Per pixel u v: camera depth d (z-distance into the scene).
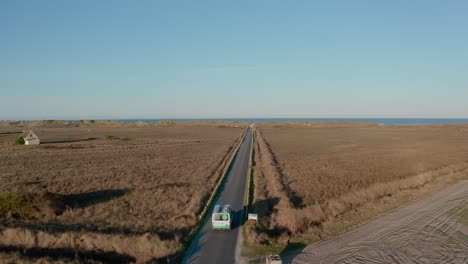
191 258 20.23
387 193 37.19
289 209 27.62
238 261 19.78
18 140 88.88
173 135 130.25
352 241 23.73
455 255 21.86
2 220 25.20
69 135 129.00
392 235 25.05
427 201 34.50
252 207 30.55
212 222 24.70
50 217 27.12
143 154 69.50
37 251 19.94
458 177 46.34
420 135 121.62
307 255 21.20
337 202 31.06
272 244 22.50
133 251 20.52
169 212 29.14
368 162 56.72
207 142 98.38
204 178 43.53
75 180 41.56
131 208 30.25
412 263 20.56
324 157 63.22
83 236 21.20
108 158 63.34
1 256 18.20
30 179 42.34
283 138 111.62
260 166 53.38
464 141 96.25
